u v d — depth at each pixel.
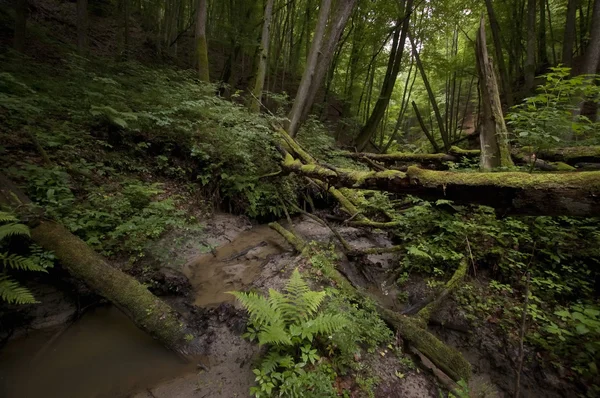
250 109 7.57
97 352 2.63
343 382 2.32
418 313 3.15
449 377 2.62
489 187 2.41
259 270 3.95
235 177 5.68
